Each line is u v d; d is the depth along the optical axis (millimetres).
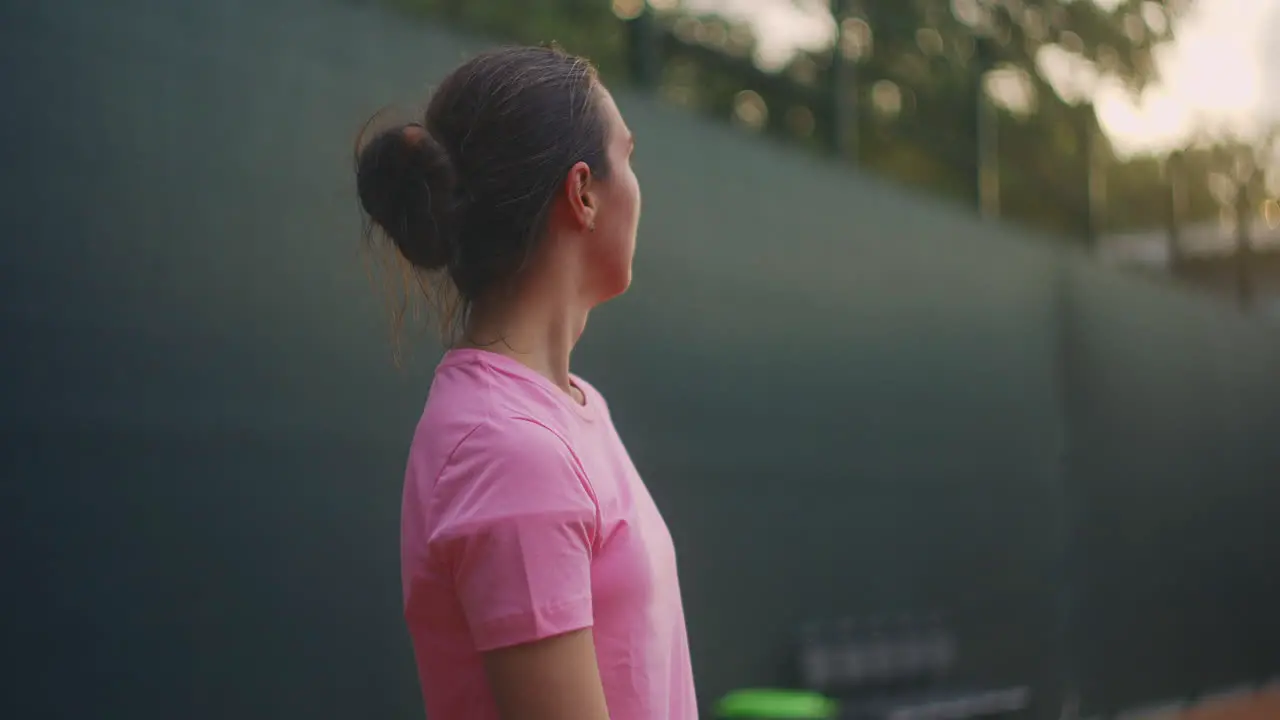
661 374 4766
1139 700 7895
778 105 5984
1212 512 9086
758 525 5145
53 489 2898
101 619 2963
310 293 3479
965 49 7293
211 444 3215
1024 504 6855
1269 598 9867
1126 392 8078
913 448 6062
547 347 1031
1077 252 7656
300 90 3521
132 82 3113
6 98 2867
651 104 4855
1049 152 8062
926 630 5980
